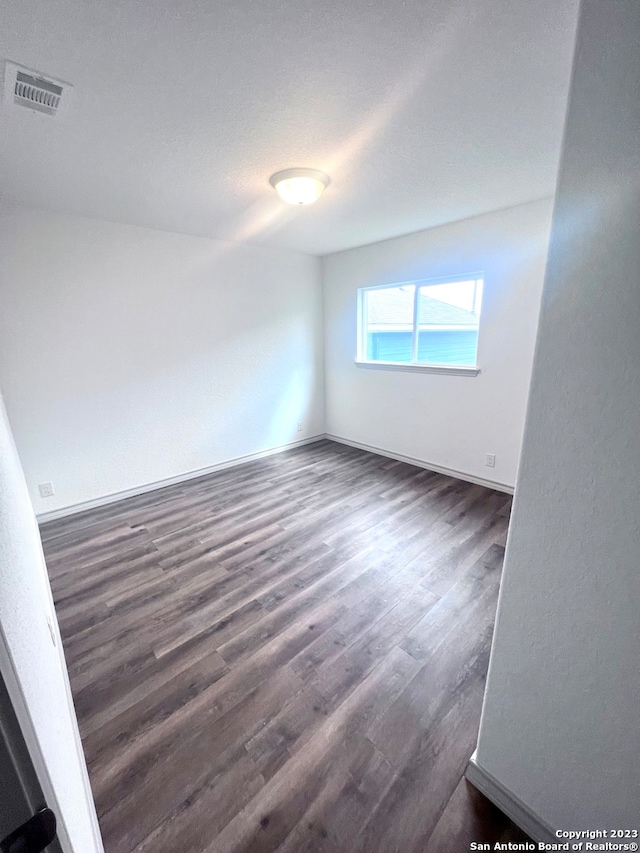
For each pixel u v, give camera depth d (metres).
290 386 4.20
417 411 3.66
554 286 0.69
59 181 1.98
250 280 3.63
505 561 0.90
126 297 2.92
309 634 1.70
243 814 1.06
